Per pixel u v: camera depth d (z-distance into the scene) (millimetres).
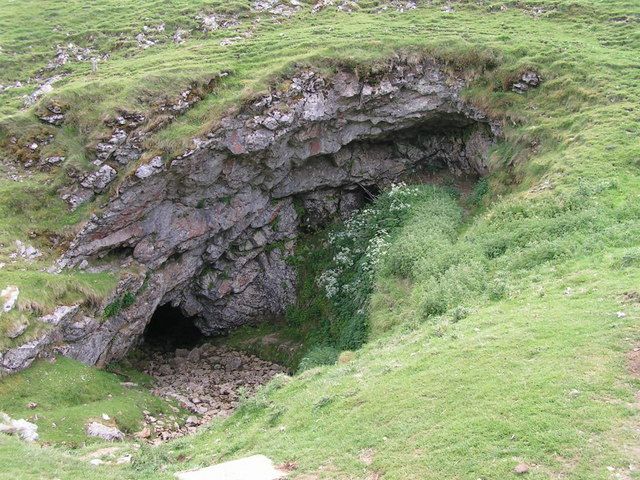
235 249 28891
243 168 26062
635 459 8727
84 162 22875
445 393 11492
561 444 9219
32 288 19875
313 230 31281
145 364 26828
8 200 21891
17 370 18391
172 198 24766
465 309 15680
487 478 8883
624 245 16156
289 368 26250
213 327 29859
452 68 28469
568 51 27922
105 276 22797
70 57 30609
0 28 32969
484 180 27188
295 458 11109
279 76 25891
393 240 24875
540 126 25062
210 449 13367
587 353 11375
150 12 33656
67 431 16875
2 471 10656
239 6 33719
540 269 16594
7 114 25578
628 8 32688
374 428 11266
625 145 21750
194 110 24625
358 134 28953
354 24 31844
